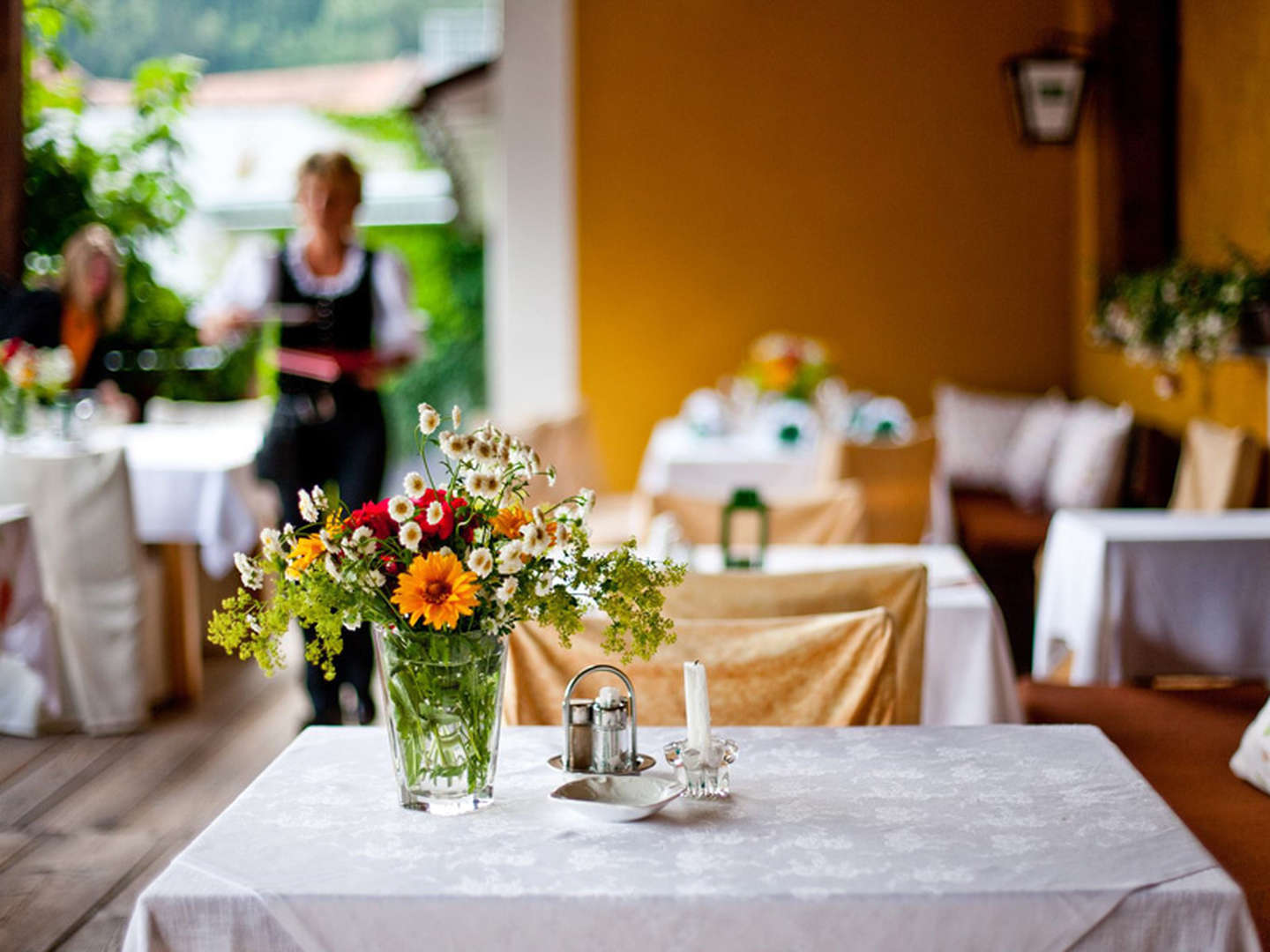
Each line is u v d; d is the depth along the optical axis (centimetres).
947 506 609
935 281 753
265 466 462
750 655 244
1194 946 158
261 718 494
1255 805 256
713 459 600
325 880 164
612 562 188
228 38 1745
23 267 546
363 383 463
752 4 748
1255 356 457
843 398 707
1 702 475
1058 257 747
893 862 167
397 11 1755
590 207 761
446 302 1318
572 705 196
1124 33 583
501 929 158
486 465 187
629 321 764
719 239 758
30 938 315
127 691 476
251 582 183
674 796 183
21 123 538
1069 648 424
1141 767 278
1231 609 389
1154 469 579
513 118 759
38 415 493
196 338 706
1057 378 753
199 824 387
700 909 157
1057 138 589
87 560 468
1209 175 543
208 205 1434
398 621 182
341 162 457
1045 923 157
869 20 745
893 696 241
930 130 746
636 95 754
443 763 184
